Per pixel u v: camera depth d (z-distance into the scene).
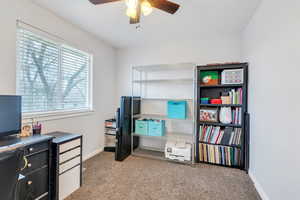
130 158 2.69
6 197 0.80
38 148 1.39
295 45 1.09
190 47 2.84
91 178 2.01
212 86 2.43
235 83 2.27
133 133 2.85
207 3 1.73
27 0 1.69
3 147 1.17
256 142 1.85
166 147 2.56
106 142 3.12
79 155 1.81
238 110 2.30
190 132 2.86
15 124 1.43
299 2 1.04
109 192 1.72
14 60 1.60
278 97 1.33
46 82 2.00
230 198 1.63
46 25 1.90
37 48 1.87
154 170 2.24
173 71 2.97
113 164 2.43
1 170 0.75
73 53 2.40
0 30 1.48
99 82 2.90
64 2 1.75
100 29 2.45
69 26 2.22
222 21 2.15
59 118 2.10
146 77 3.18
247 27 2.22
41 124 1.85
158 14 1.98
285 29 1.22
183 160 2.45
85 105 2.65
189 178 2.02
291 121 1.14
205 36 2.70
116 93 3.41
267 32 1.55
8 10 1.53
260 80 1.73
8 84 1.56
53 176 1.53
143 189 1.78
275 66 1.38
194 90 2.51
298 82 1.06
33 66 1.83
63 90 2.24
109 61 3.18
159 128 2.69
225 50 2.63
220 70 2.52
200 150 2.49
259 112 1.76
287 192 1.18
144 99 2.97
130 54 3.29
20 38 1.69
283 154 1.24
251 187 1.83
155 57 3.08
